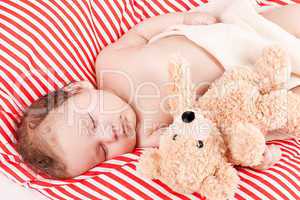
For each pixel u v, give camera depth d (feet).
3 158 3.61
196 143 2.56
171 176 2.59
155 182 3.15
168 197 3.07
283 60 3.20
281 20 4.08
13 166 3.60
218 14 4.59
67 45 4.06
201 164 2.56
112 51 4.20
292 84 3.49
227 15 4.18
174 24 4.40
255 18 3.99
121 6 4.62
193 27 3.99
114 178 3.23
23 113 3.75
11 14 3.93
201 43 3.79
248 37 3.76
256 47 3.71
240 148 2.57
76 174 3.48
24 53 3.88
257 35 3.82
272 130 3.36
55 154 3.40
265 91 3.21
